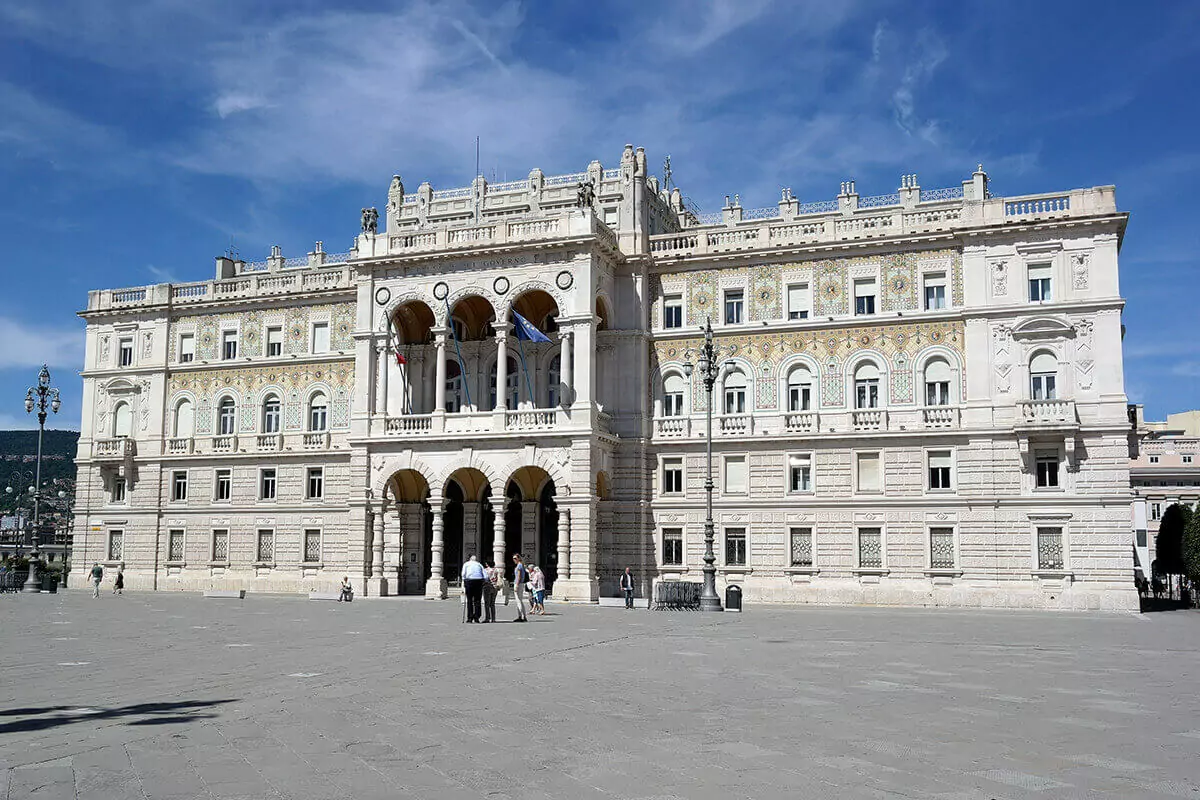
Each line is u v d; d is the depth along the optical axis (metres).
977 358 63.78
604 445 68.56
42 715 18.50
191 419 83.06
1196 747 15.30
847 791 12.70
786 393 67.88
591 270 67.94
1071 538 60.97
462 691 21.47
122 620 45.56
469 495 73.69
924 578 63.59
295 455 78.69
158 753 15.03
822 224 68.25
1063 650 30.86
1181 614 56.78
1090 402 61.41
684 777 13.48
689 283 71.06
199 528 81.38
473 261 70.50
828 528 65.81
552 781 13.29
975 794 12.52
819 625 42.44
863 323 66.56
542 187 80.31
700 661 27.38
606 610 55.06
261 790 12.87
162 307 84.06
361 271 73.00
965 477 63.34
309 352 80.06
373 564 70.75
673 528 69.12
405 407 73.00
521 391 72.88
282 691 21.52
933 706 19.23
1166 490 133.75
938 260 65.56
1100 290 61.97
